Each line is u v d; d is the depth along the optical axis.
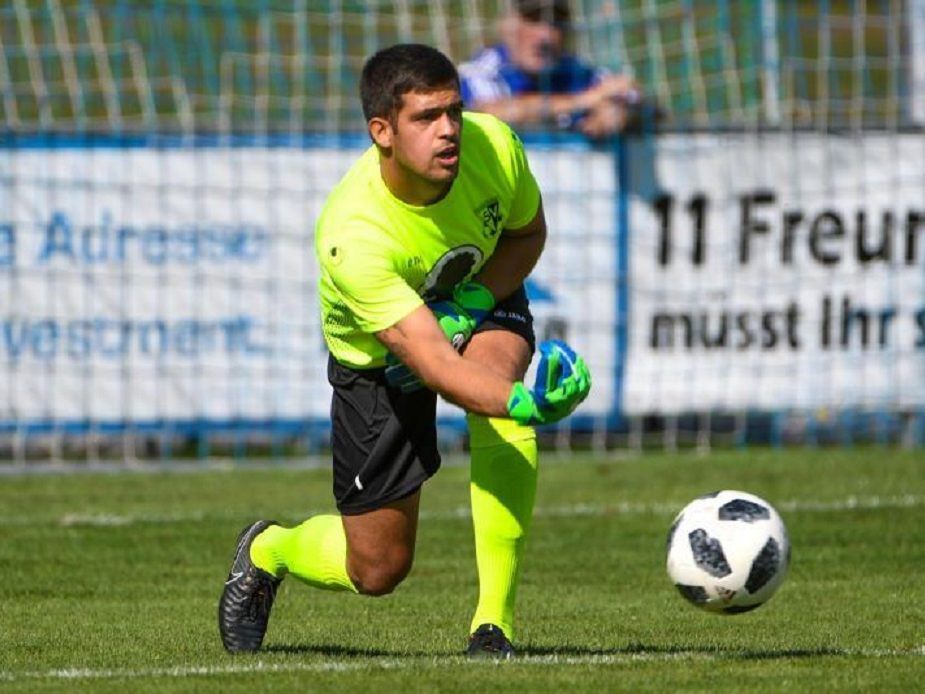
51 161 37.47
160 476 36.94
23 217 37.44
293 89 59.34
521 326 17.80
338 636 19.92
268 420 38.28
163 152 37.66
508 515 17.36
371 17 59.72
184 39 61.47
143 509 32.44
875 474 35.56
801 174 38.81
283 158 37.97
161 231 37.75
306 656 18.09
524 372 17.41
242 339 38.06
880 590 23.34
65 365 37.72
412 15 60.81
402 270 16.61
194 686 15.91
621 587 24.19
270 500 33.50
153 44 61.38
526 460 17.36
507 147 17.47
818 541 28.05
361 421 17.31
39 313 37.59
